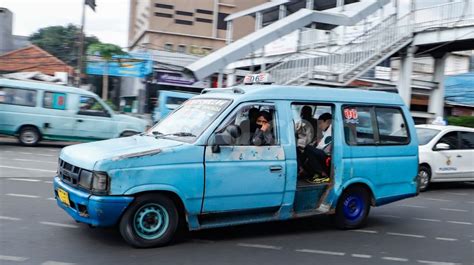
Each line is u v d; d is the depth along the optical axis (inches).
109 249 203.9
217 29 1656.0
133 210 200.8
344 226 264.2
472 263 215.6
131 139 230.8
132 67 1205.7
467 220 316.5
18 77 800.3
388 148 271.9
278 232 251.6
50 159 511.5
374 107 269.9
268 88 235.6
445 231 278.8
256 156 223.1
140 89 1224.8
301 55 815.1
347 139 257.0
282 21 681.0
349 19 718.5
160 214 208.5
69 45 1744.6
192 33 1630.2
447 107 1102.4
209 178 211.0
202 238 230.1
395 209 342.3
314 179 259.0
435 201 390.9
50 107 615.2
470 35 670.5
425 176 442.3
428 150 443.5
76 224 241.1
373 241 245.3
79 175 201.6
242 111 225.8
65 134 622.2
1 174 388.2
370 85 867.4
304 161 258.8
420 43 748.0
